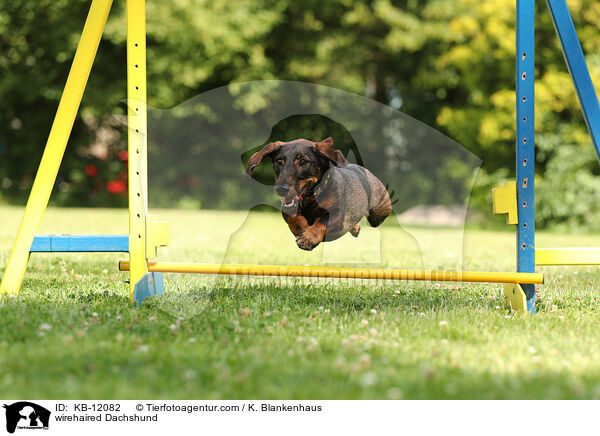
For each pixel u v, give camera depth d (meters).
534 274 5.55
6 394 3.44
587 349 4.38
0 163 25.48
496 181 19.95
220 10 24.88
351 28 26.84
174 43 24.41
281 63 26.97
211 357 4.05
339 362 3.83
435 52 25.44
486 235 15.88
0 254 9.05
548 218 19.70
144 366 3.86
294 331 4.75
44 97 25.53
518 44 5.66
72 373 3.73
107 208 24.56
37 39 24.69
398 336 4.62
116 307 5.48
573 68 5.76
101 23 5.89
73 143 25.31
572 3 19.67
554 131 19.89
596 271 8.83
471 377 3.72
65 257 9.24
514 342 4.54
